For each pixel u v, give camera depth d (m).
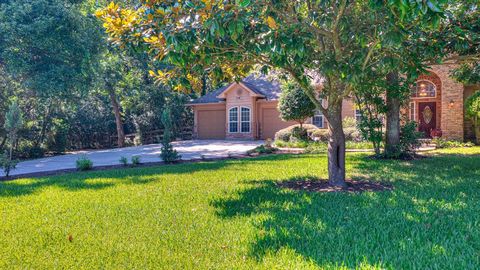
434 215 4.29
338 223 4.04
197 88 6.08
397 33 3.86
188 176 7.82
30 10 14.06
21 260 3.21
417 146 10.74
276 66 5.60
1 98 15.91
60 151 18.91
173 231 3.90
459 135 15.75
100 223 4.29
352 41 5.16
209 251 3.29
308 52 5.12
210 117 24.48
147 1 4.59
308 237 3.59
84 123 24.33
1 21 13.83
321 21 4.87
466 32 5.40
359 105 10.52
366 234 3.65
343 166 6.34
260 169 8.69
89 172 9.52
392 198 5.23
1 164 9.19
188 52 4.30
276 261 3.01
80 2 16.94
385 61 4.53
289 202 5.11
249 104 21.95
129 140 26.22
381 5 3.14
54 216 4.69
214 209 4.81
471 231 3.68
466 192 5.59
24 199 5.85
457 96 15.77
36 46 14.55
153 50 4.76
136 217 4.51
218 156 13.12
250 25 4.40
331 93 6.15
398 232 3.70
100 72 18.14
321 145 15.12
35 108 17.75
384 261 2.95
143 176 8.03
